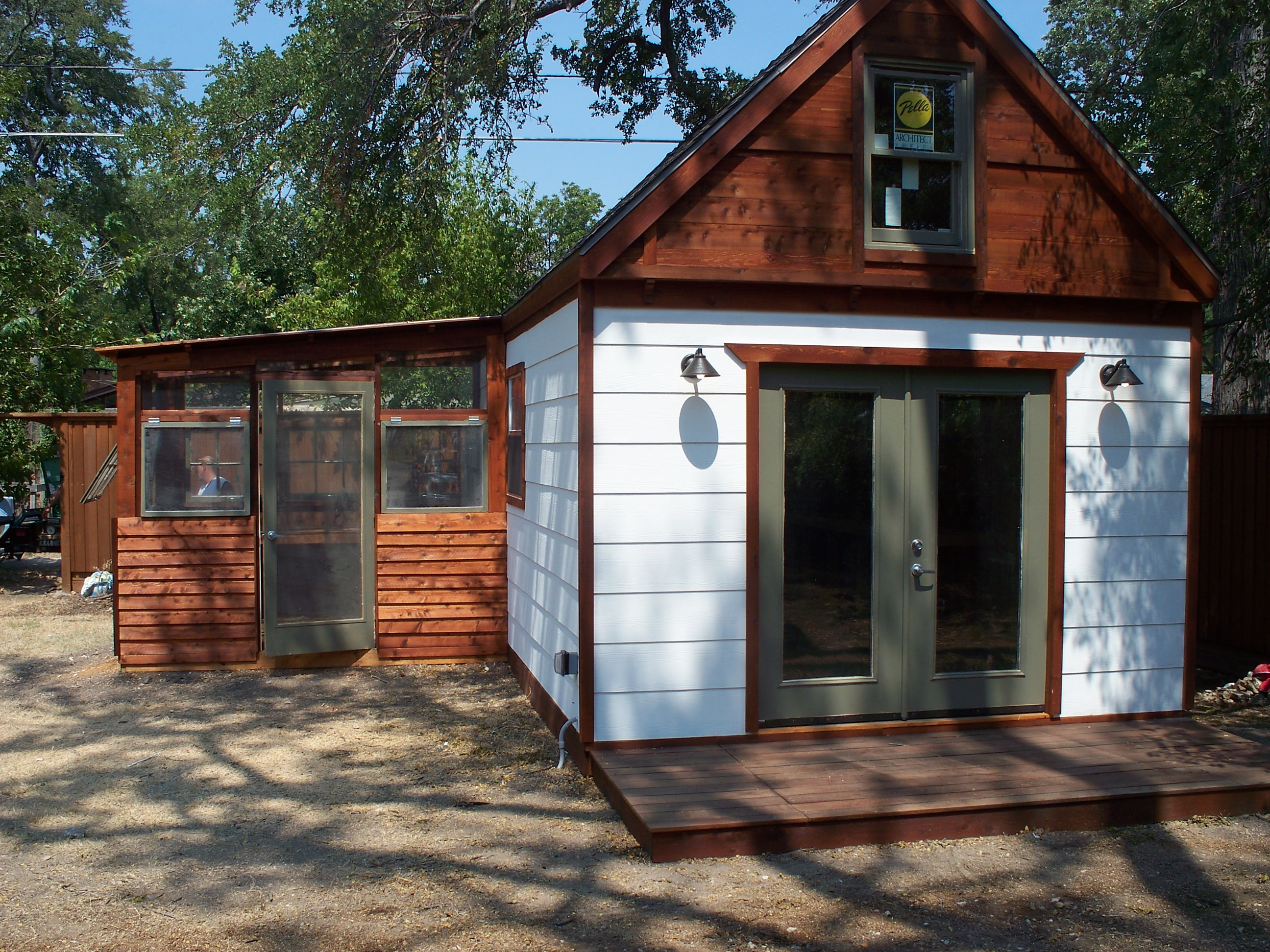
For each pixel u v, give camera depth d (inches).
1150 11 473.4
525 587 312.7
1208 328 390.0
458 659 354.6
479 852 189.9
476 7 553.9
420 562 351.3
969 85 243.8
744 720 234.4
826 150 236.1
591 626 227.3
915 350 241.3
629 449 228.5
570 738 243.0
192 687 323.0
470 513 354.3
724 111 228.8
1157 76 427.2
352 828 203.9
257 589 342.0
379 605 349.1
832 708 240.7
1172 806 203.9
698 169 227.8
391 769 242.2
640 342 229.0
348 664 350.6
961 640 247.9
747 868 180.5
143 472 335.6
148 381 334.6
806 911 164.6
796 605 238.8
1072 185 250.4
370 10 554.6
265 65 623.5
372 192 603.2
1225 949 153.9
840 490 241.6
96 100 1237.1
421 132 584.1
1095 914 165.0
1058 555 250.2
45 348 530.0
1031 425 250.8
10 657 365.4
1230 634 345.1
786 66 231.5
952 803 194.1
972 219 242.5
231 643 340.8
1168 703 259.1
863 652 243.0
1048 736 241.0
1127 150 482.9
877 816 190.4
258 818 209.9
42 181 1155.3
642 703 230.1
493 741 264.8
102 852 191.3
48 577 573.9
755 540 233.1
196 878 179.0
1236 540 341.7
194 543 338.0
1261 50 377.4
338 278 669.3
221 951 150.9
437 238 615.8
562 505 250.8
